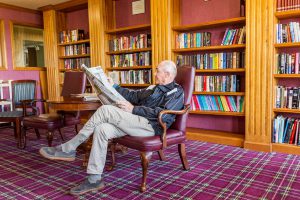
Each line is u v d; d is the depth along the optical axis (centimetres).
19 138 349
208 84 368
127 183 226
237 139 336
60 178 240
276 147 309
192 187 216
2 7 522
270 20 300
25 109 367
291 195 198
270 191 206
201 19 393
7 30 532
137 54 437
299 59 299
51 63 554
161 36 388
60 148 235
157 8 389
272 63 304
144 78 427
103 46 464
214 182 225
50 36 548
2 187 222
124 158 294
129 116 219
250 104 321
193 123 415
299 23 300
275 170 250
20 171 259
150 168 260
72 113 354
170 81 238
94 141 211
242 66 341
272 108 312
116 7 486
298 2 293
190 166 264
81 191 205
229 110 356
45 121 319
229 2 367
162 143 218
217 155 299
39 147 348
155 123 222
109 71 474
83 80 354
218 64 359
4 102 471
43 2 515
